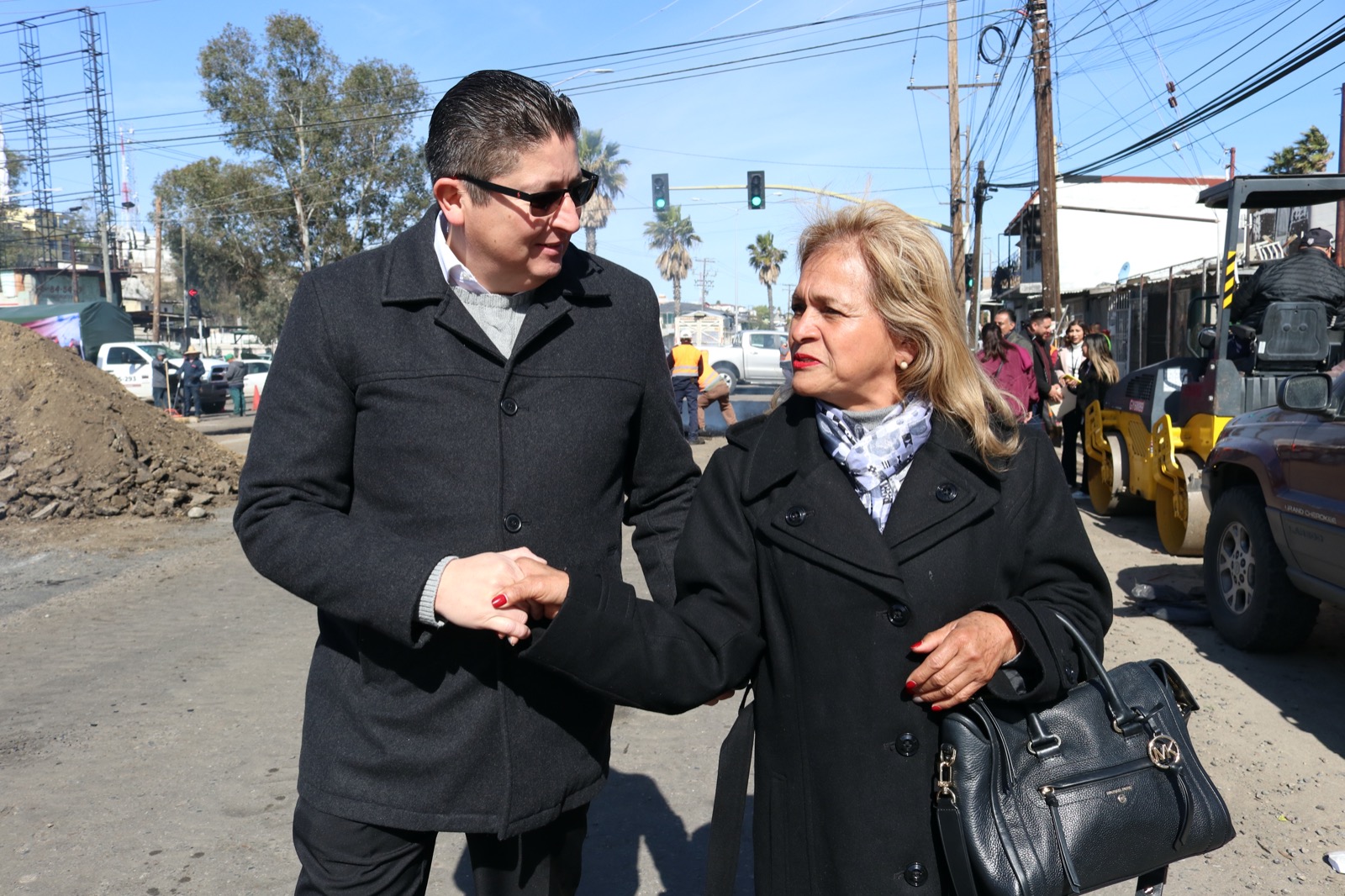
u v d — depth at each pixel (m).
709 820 3.41
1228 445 5.16
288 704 4.49
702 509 1.73
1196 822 1.46
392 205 40.38
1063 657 1.50
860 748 1.54
